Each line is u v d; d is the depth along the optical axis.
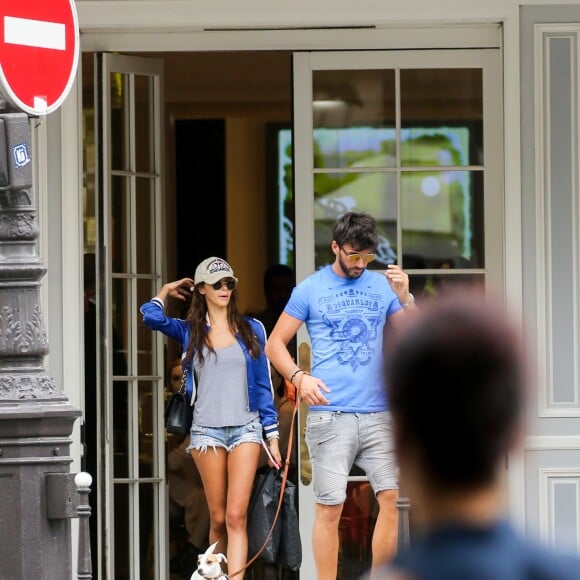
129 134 27.27
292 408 27.94
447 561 7.47
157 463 27.47
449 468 7.70
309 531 26.88
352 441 23.11
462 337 7.81
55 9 18.12
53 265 25.97
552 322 25.88
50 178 25.98
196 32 26.78
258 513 24.92
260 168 45.09
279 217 45.03
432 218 26.86
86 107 27.62
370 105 26.86
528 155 25.97
